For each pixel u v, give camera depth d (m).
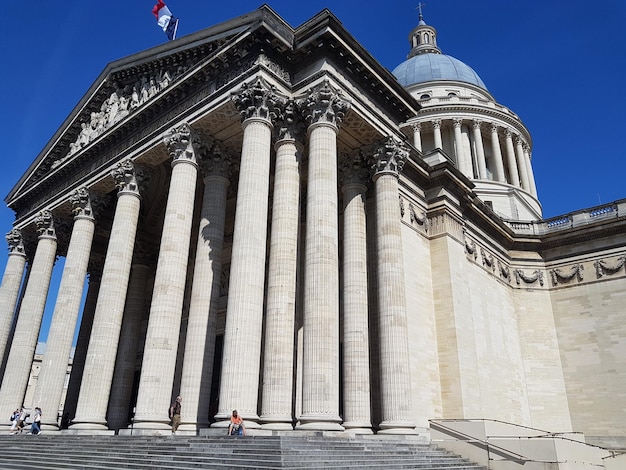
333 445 22.84
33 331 46.84
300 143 33.38
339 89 33.06
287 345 28.28
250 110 31.50
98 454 24.61
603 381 52.56
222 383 26.33
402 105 39.06
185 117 36.84
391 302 33.50
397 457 24.08
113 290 37.12
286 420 26.70
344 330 33.03
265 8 32.53
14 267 53.16
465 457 29.69
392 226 35.50
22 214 56.69
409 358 36.19
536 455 28.72
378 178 37.06
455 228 46.53
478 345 46.50
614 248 55.94
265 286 42.56
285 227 30.48
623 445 49.16
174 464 20.27
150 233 55.00
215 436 24.20
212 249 35.22
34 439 32.00
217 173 37.50
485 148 85.94
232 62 34.59
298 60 34.22
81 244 44.41
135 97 44.97
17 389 44.53
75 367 54.53
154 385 30.05
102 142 45.03
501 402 47.69
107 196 47.34
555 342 56.88
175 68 41.31
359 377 30.92
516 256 60.44
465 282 45.53
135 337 50.69
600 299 55.28
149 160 40.62
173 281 32.53
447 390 39.88
